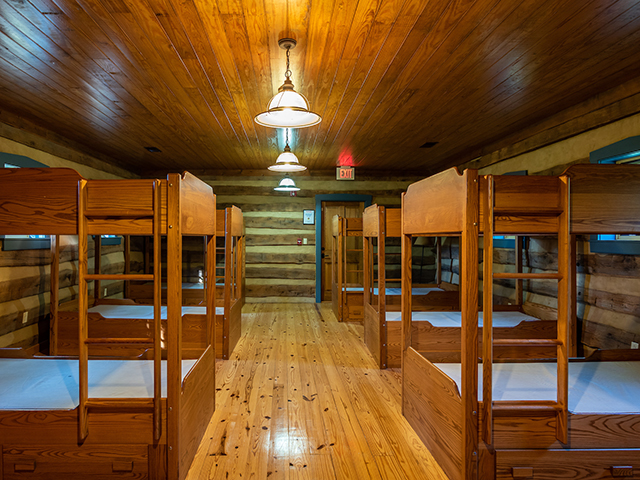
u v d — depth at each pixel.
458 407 1.96
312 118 2.65
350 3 1.99
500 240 5.03
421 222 2.47
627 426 1.91
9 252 3.69
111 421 1.93
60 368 2.49
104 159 5.80
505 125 4.29
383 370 3.82
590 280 3.60
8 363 2.60
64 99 3.42
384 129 4.45
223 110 3.74
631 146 2.97
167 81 3.03
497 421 1.89
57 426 1.92
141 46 2.46
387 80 3.01
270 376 3.64
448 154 5.91
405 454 2.33
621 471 1.90
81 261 1.88
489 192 1.86
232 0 1.96
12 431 1.92
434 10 2.07
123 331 4.06
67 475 1.93
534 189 1.88
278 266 7.44
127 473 1.93
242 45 2.45
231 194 7.30
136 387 2.12
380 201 7.47
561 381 1.88
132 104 3.56
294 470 2.16
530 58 2.64
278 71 2.84
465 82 3.07
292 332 5.30
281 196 7.39
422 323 3.64
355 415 2.84
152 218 1.92
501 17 2.14
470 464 1.88
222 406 2.97
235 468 2.17
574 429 1.90
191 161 6.42
